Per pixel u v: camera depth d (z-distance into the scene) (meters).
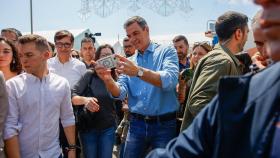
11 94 2.54
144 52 3.17
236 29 2.51
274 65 0.86
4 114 2.40
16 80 2.60
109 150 3.81
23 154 2.58
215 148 0.90
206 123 0.98
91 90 3.75
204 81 2.36
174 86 3.00
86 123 3.71
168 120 3.05
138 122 3.12
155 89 3.02
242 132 0.84
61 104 2.77
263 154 0.79
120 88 3.11
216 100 0.97
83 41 5.51
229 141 0.85
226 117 0.87
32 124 2.57
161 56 3.08
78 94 3.73
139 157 3.11
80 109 3.71
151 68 3.12
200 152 0.98
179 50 5.05
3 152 2.44
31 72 2.60
